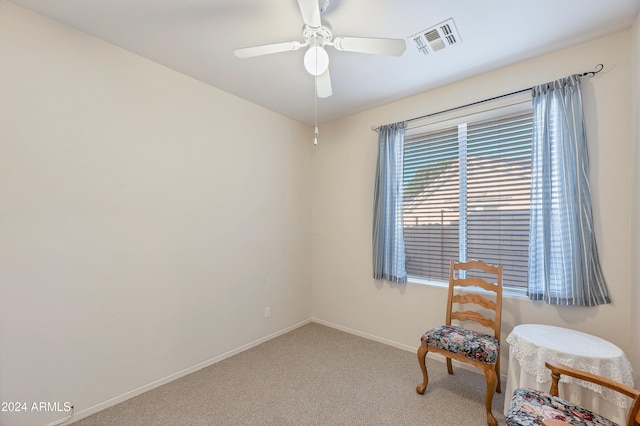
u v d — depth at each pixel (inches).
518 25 71.3
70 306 72.0
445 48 81.0
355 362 103.4
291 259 136.3
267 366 100.7
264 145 123.8
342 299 135.1
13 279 64.2
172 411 76.4
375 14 67.2
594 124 76.9
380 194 116.6
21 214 65.3
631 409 45.4
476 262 89.3
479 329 96.2
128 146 82.7
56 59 70.2
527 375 66.6
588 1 63.2
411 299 112.2
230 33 74.9
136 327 83.9
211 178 104.0
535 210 83.5
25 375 65.6
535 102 83.7
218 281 105.7
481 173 98.3
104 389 77.4
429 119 108.3
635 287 68.5
